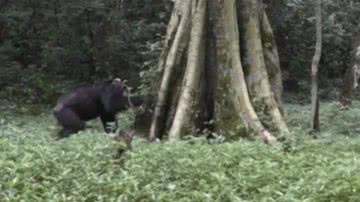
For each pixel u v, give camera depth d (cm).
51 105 2328
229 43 1413
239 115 1377
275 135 1367
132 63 2612
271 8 2592
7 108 2162
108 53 2603
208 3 1438
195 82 1427
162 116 1455
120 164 1048
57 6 2561
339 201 873
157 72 1502
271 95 1416
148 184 932
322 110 2039
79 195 900
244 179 972
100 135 1292
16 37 2688
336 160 1066
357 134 1627
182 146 1167
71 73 2631
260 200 884
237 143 1204
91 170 1011
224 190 908
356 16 2781
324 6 2652
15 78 2492
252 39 1444
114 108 1523
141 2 2741
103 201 886
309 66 2859
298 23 2705
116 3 2634
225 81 1407
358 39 2270
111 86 1534
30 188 919
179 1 1491
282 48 2808
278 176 988
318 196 876
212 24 1434
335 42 2705
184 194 908
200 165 1032
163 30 2638
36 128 1644
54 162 1045
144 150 1118
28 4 2580
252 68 1435
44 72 2597
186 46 1461
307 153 1171
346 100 2173
